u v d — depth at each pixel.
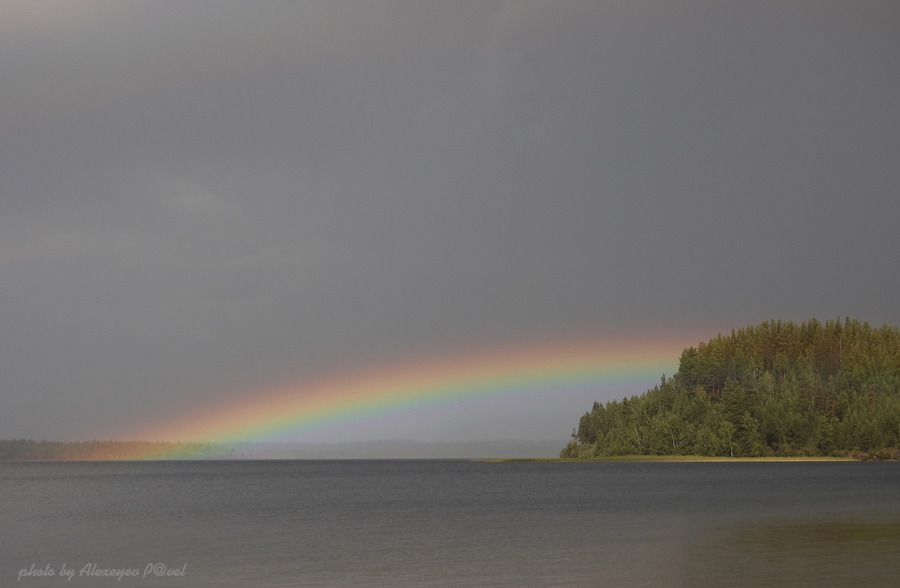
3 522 78.56
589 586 34.84
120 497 128.25
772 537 50.56
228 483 191.00
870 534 51.09
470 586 35.97
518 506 91.81
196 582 39.22
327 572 41.19
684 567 39.06
